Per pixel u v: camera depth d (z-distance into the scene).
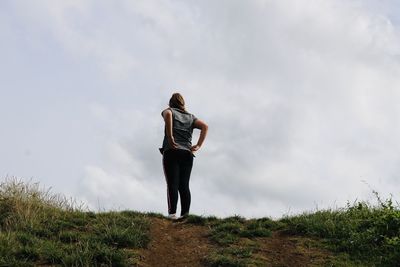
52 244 7.67
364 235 8.11
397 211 8.56
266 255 7.72
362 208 9.06
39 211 8.78
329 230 8.38
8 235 7.71
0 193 9.13
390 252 7.66
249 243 8.02
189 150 9.23
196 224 8.81
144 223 8.55
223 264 7.33
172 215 9.13
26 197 9.16
